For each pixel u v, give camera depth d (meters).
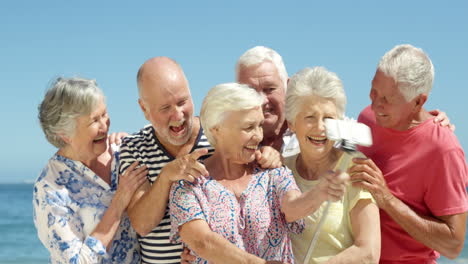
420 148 3.58
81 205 3.62
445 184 3.52
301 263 3.25
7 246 27.20
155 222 3.47
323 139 3.20
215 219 3.10
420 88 3.43
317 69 3.22
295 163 3.52
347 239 3.21
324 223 3.22
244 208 3.14
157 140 3.79
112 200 3.59
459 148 3.59
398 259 3.65
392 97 3.44
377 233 3.08
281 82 4.16
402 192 3.62
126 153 3.79
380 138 3.75
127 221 3.74
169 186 3.28
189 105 3.67
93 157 3.65
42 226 3.55
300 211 3.00
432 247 3.52
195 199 3.13
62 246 3.47
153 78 3.61
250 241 3.12
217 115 3.14
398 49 3.53
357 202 3.18
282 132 4.24
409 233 3.48
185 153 3.75
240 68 4.16
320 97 3.14
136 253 3.81
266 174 3.27
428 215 3.63
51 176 3.62
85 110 3.45
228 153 3.20
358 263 2.96
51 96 3.47
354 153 2.86
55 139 3.59
